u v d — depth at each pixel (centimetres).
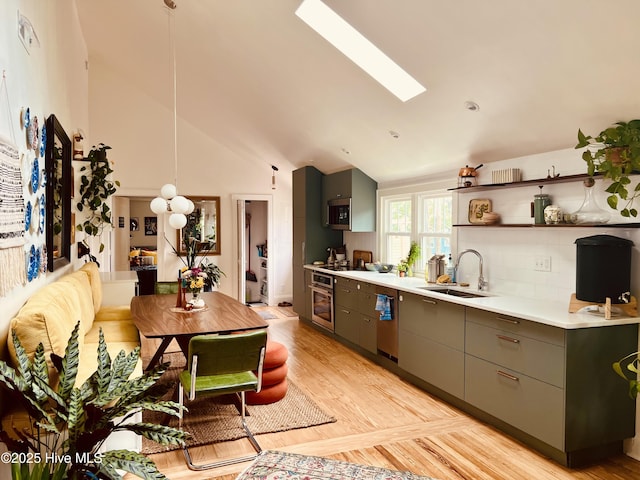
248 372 320
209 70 504
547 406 279
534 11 233
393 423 334
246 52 425
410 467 271
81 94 544
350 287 529
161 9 417
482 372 331
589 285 283
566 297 333
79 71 519
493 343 320
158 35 477
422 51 306
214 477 261
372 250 602
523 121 324
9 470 181
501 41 263
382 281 466
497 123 341
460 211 441
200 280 385
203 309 389
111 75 704
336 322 565
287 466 268
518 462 278
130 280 495
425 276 477
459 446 299
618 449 291
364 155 522
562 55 251
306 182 663
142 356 503
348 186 583
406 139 436
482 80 304
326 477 255
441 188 467
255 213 885
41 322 200
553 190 342
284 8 340
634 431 287
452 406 367
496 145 371
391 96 377
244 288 762
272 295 811
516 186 367
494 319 319
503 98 310
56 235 323
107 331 371
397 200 563
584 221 295
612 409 280
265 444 301
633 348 285
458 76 312
